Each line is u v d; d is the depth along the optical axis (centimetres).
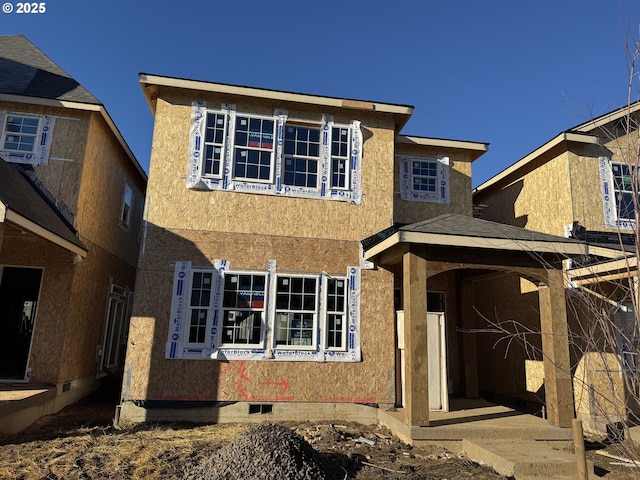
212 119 1028
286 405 934
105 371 1265
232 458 585
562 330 850
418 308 816
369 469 644
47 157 1042
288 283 989
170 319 930
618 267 717
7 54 1221
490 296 1349
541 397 1089
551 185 1185
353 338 985
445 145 1273
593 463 690
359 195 1053
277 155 1035
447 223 911
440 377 959
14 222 718
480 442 755
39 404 884
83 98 1079
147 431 817
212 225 983
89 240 1109
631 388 392
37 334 980
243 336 955
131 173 1448
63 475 579
